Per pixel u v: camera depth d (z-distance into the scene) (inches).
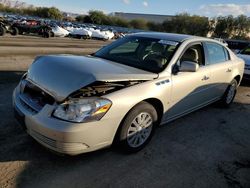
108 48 189.8
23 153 138.3
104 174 129.2
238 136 190.9
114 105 126.3
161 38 183.8
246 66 353.4
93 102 120.7
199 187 128.3
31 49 553.0
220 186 130.9
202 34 3794.3
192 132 187.3
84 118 118.4
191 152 159.3
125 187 122.2
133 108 137.3
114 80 130.2
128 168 135.9
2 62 363.3
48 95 127.0
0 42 629.6
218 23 3730.3
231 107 255.3
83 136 119.5
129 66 158.2
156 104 156.2
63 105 119.8
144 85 141.9
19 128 162.6
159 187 125.0
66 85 125.4
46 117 120.6
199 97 192.4
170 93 157.6
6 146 142.8
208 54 199.3
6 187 114.2
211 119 216.7
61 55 164.4
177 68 163.6
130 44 185.5
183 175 135.9
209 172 141.2
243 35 3661.4
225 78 222.5
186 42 178.1
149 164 141.5
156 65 159.9
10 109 189.8
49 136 119.2
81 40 1179.9
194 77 177.2
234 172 143.9
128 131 139.8
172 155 153.1
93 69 136.5
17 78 280.5
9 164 128.9
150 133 154.6
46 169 128.2
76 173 127.6
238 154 164.4
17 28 988.6
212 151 163.8
